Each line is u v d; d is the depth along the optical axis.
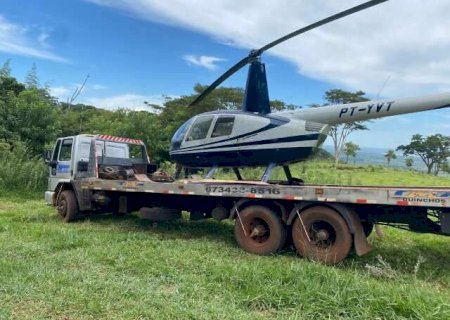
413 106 5.55
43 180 12.88
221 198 6.48
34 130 15.50
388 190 4.79
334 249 5.18
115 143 8.95
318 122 6.27
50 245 5.58
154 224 7.72
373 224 5.76
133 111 18.98
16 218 8.25
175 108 24.02
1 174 12.44
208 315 3.30
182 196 7.03
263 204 5.85
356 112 5.97
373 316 3.32
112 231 7.08
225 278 4.22
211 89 7.14
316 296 3.65
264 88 6.77
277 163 6.49
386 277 4.52
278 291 3.77
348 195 5.02
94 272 4.41
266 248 5.66
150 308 3.44
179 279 4.25
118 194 8.09
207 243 6.06
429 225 5.10
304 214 5.44
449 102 5.31
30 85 19.11
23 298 3.61
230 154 6.70
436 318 3.18
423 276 4.88
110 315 3.32
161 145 17.09
